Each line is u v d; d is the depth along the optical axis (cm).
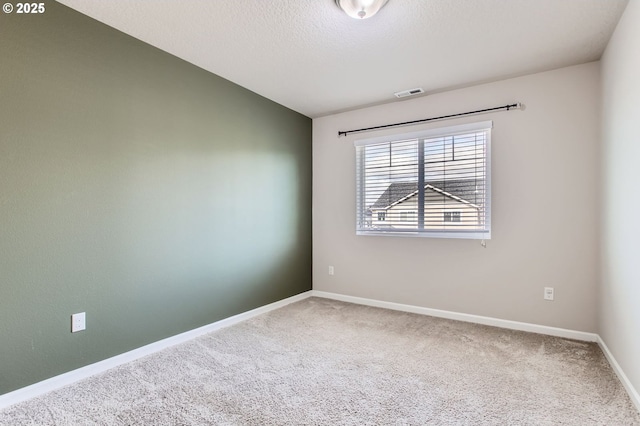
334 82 308
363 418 165
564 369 216
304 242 407
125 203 228
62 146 196
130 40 230
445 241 330
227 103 305
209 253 288
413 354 240
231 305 309
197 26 218
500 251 303
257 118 338
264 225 347
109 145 219
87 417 164
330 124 407
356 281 386
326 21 211
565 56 255
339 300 397
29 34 183
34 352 185
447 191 329
